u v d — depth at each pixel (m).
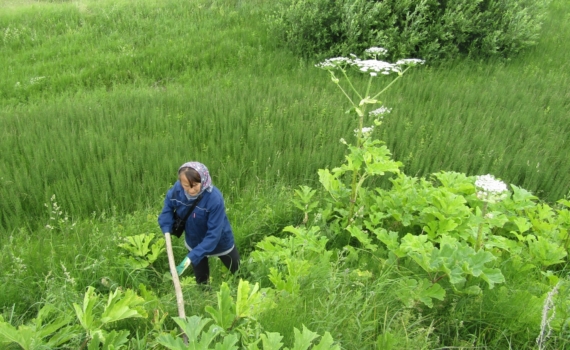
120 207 5.11
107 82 9.77
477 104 7.81
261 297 2.91
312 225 4.46
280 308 2.96
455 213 3.96
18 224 4.61
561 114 7.35
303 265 3.37
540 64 10.10
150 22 12.22
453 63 10.05
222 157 5.98
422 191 4.40
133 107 7.64
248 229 4.62
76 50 11.04
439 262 3.14
